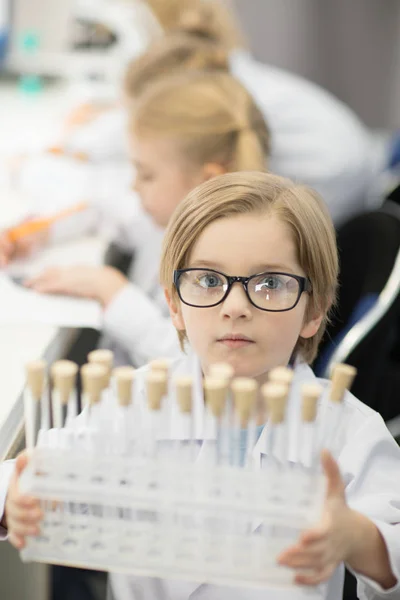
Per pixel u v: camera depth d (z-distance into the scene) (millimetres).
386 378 2223
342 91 5441
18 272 1926
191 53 2373
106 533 856
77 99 4027
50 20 4383
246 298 993
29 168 2705
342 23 5301
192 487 835
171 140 1765
